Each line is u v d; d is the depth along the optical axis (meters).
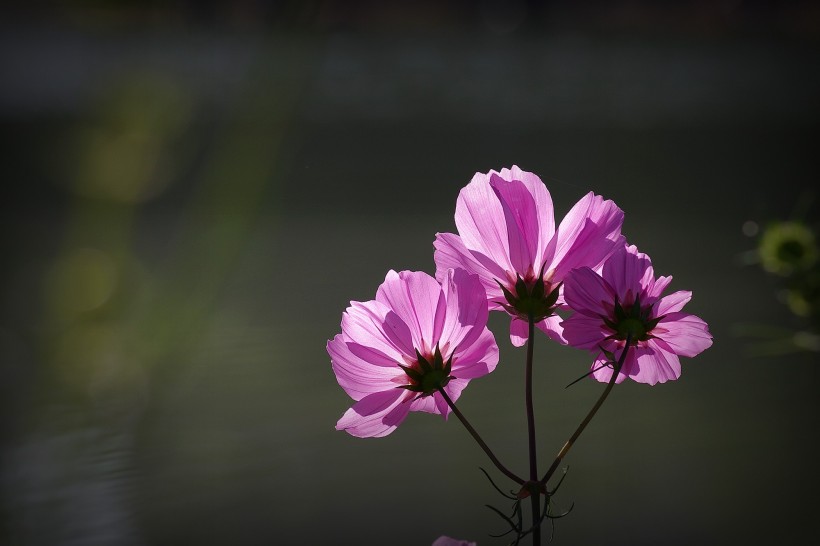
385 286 0.80
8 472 0.99
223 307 1.64
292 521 0.91
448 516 0.92
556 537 0.89
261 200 2.41
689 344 0.81
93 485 0.97
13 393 1.14
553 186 2.67
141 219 2.23
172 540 0.88
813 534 0.88
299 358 1.33
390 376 0.80
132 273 1.05
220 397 1.16
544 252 0.81
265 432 1.08
